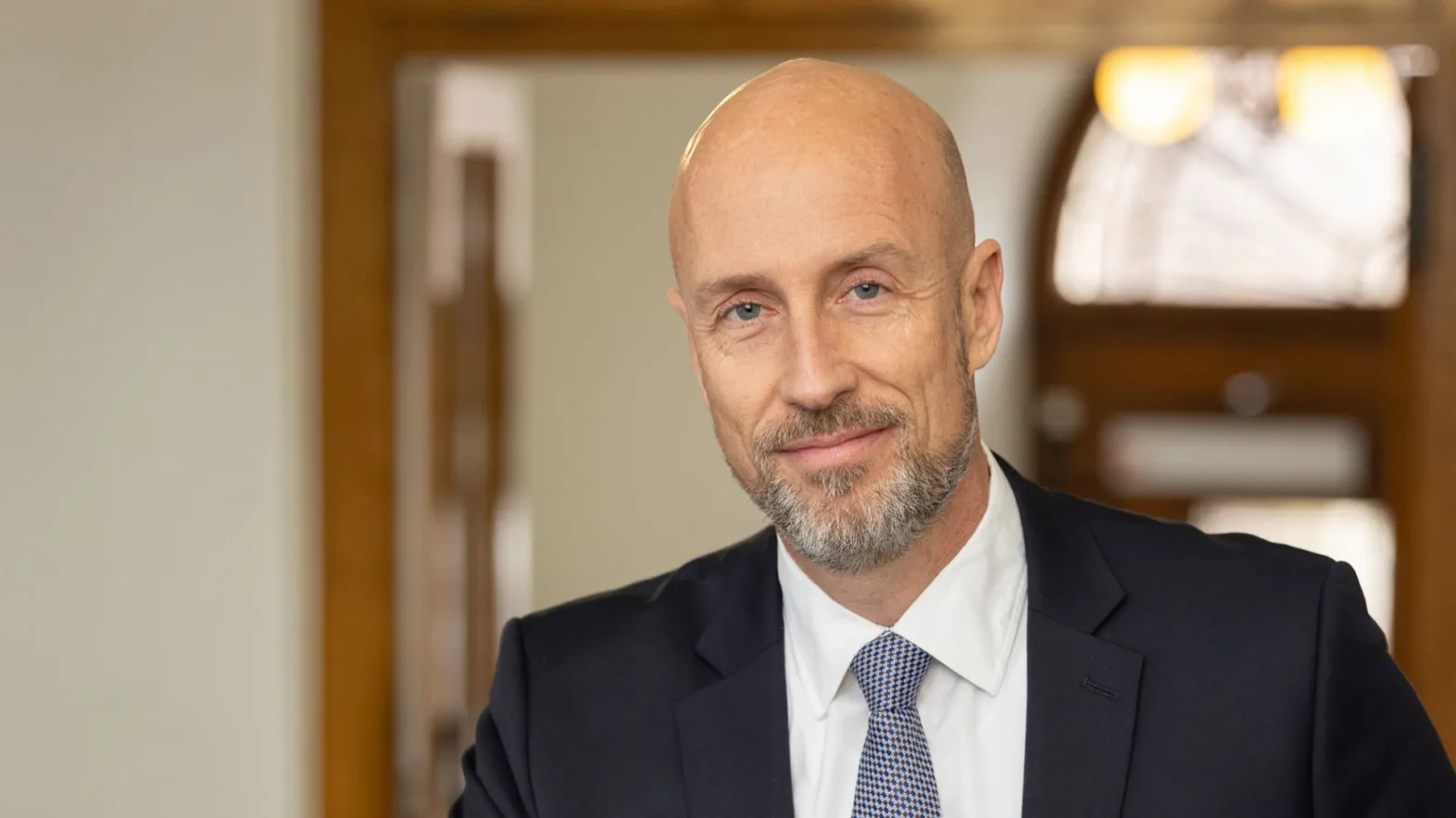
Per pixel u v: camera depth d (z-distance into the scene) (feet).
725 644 5.79
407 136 12.12
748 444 5.11
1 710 11.85
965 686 5.44
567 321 20.74
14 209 11.75
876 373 4.94
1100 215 22.74
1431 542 11.55
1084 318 22.85
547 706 5.82
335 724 11.84
